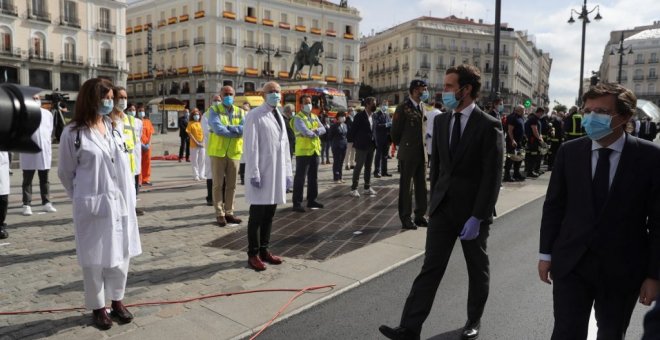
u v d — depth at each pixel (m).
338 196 10.03
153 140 28.69
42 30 45.44
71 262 5.43
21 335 3.68
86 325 3.87
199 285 4.76
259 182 5.19
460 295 4.64
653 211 2.48
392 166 16.27
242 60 60.59
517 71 87.31
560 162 2.79
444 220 3.61
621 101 2.46
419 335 3.62
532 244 6.45
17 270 5.15
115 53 51.12
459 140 3.59
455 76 3.54
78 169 3.67
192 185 11.48
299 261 5.55
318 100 27.97
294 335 3.78
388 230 7.02
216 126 7.01
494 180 3.48
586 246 2.57
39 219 7.52
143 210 8.36
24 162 7.72
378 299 4.51
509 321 4.08
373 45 89.06
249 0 60.16
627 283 2.53
